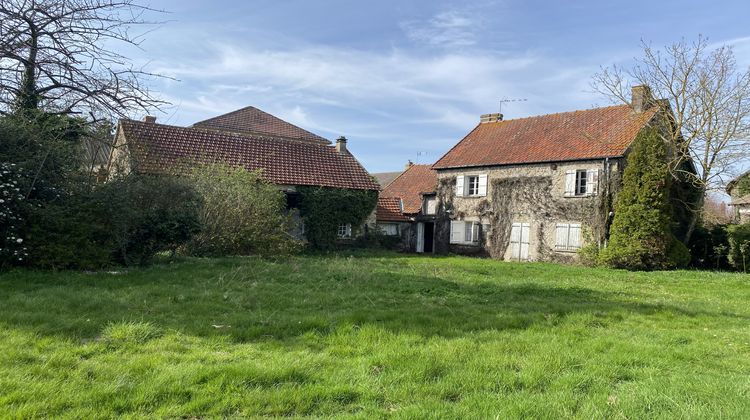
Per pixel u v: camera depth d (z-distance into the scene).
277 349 5.62
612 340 6.65
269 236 17.41
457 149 31.89
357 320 7.12
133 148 14.36
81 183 12.13
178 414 3.84
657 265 21.47
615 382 5.00
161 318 6.70
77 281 9.60
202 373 4.52
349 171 29.22
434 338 6.34
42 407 3.73
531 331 7.07
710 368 5.62
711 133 22.70
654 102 24.45
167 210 13.47
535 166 26.56
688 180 24.36
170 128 25.88
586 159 24.39
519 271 17.98
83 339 5.60
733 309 10.36
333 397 4.30
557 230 25.38
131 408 3.90
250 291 9.45
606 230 23.58
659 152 21.67
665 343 6.72
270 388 4.40
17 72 11.41
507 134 30.72
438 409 4.04
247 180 18.50
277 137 35.78
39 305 7.02
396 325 6.92
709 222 25.44
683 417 4.01
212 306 7.75
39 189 11.27
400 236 33.00
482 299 10.07
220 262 13.80
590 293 11.85
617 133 24.97
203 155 22.48
